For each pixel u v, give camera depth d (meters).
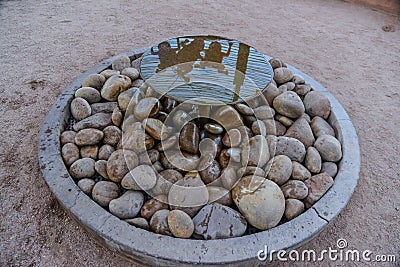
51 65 2.85
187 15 3.88
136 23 3.62
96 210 1.59
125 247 1.47
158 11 3.92
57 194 1.65
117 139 1.99
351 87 2.86
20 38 3.21
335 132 2.21
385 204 1.92
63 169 1.77
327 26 3.85
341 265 1.63
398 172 2.12
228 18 3.88
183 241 1.49
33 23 3.49
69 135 1.98
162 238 1.49
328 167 1.93
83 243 1.66
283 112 2.18
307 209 1.72
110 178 1.79
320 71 3.04
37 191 1.87
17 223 1.72
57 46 3.12
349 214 1.86
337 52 3.35
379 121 2.51
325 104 2.28
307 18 4.01
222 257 1.44
